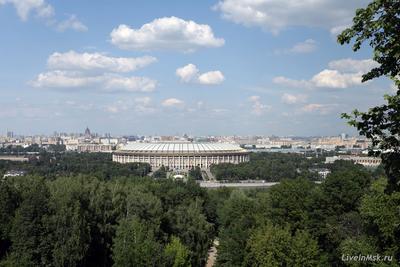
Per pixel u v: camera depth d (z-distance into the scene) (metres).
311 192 127.00
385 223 82.38
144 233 119.69
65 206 114.62
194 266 149.50
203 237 158.00
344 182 117.12
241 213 153.25
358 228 108.56
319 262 102.25
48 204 116.50
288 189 128.38
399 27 37.78
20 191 130.62
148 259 107.94
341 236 108.88
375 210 85.69
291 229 121.69
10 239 111.56
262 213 139.00
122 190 160.88
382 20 38.09
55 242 110.44
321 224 114.50
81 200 129.88
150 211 144.88
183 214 162.38
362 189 120.25
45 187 131.00
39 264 107.88
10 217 115.06
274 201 130.25
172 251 119.50
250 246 113.06
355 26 39.62
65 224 110.94
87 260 125.81
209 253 183.88
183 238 152.62
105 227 129.75
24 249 105.75
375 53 38.97
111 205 140.25
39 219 110.19
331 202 117.44
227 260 120.81
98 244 127.75
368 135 40.78
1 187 120.56
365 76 40.97
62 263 106.62
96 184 157.62
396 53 37.03
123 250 110.12
